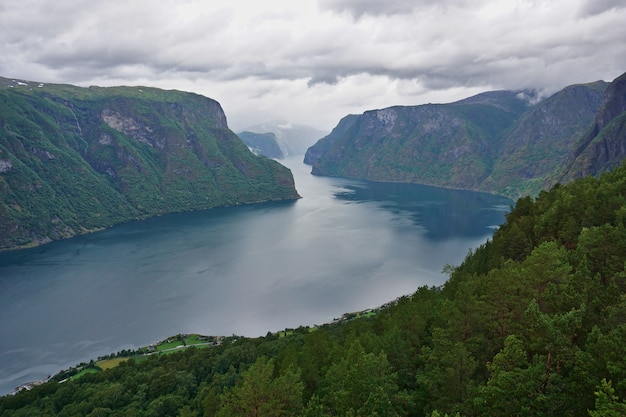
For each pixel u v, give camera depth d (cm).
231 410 5419
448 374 4644
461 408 4278
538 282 5353
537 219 9825
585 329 4244
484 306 5550
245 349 12181
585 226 8194
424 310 7394
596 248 6406
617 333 3588
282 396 5412
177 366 12375
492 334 5425
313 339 7881
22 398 11669
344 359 6184
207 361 12219
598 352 3591
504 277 5734
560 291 5159
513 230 9888
